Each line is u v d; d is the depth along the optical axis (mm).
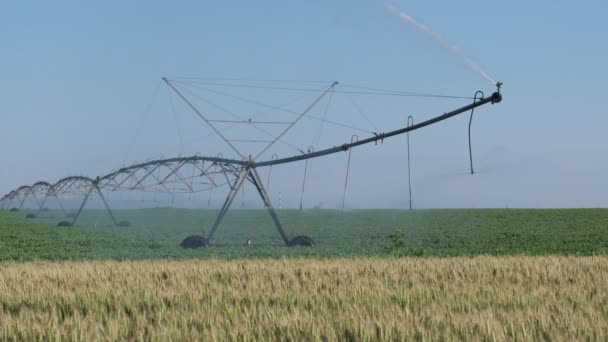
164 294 15758
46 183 84000
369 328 11000
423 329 10805
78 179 72938
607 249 40375
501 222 73812
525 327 11289
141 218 93938
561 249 40438
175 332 11164
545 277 19781
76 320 12359
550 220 76500
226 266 23562
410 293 15648
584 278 19484
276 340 10781
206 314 13125
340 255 34656
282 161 37188
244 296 15836
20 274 21703
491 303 14711
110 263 26172
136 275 20625
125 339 11195
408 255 34688
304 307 14523
